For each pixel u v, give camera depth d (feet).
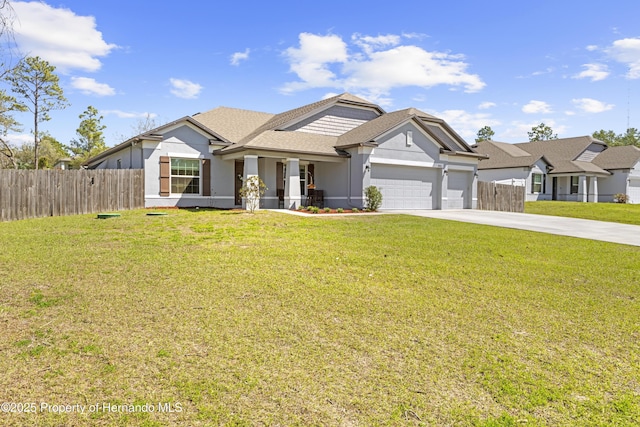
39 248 27.04
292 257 26.58
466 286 21.53
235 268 23.36
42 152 158.40
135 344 13.60
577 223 52.44
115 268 22.41
